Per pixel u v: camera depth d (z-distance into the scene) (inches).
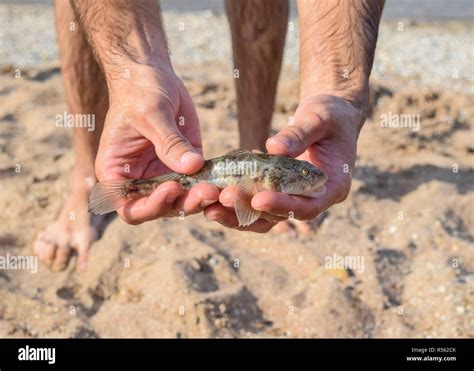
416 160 59.9
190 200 30.0
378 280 45.3
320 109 31.3
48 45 97.8
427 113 71.3
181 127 33.9
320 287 44.4
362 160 59.0
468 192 54.7
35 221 51.4
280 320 42.7
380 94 74.9
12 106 68.6
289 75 84.1
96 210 31.0
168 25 115.9
